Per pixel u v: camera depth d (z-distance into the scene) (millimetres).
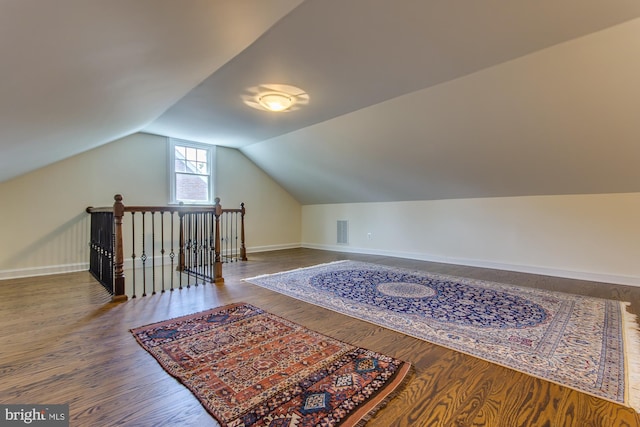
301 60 2410
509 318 2367
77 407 1315
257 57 2361
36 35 964
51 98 1639
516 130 3109
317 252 6168
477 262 4559
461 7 1775
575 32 2020
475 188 4340
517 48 2229
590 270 3660
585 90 2465
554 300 2830
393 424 1215
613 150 2957
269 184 6465
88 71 1475
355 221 6148
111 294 3021
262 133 4676
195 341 1971
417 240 5246
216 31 1518
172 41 1480
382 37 2088
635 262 3398
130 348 1874
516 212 4203
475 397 1393
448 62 2443
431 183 4582
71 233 4117
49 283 3480
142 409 1307
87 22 1017
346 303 2756
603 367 1641
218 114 3768
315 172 5539
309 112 3680
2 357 1759
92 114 2346
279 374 1581
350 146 4426
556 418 1249
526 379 1539
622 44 2049
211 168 5488
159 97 2633
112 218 3041
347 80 2773
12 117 1684
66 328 2182
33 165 3424
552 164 3396
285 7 1449
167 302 2791
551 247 3932
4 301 2816
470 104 3000
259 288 3281
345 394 1407
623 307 2625
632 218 3410
